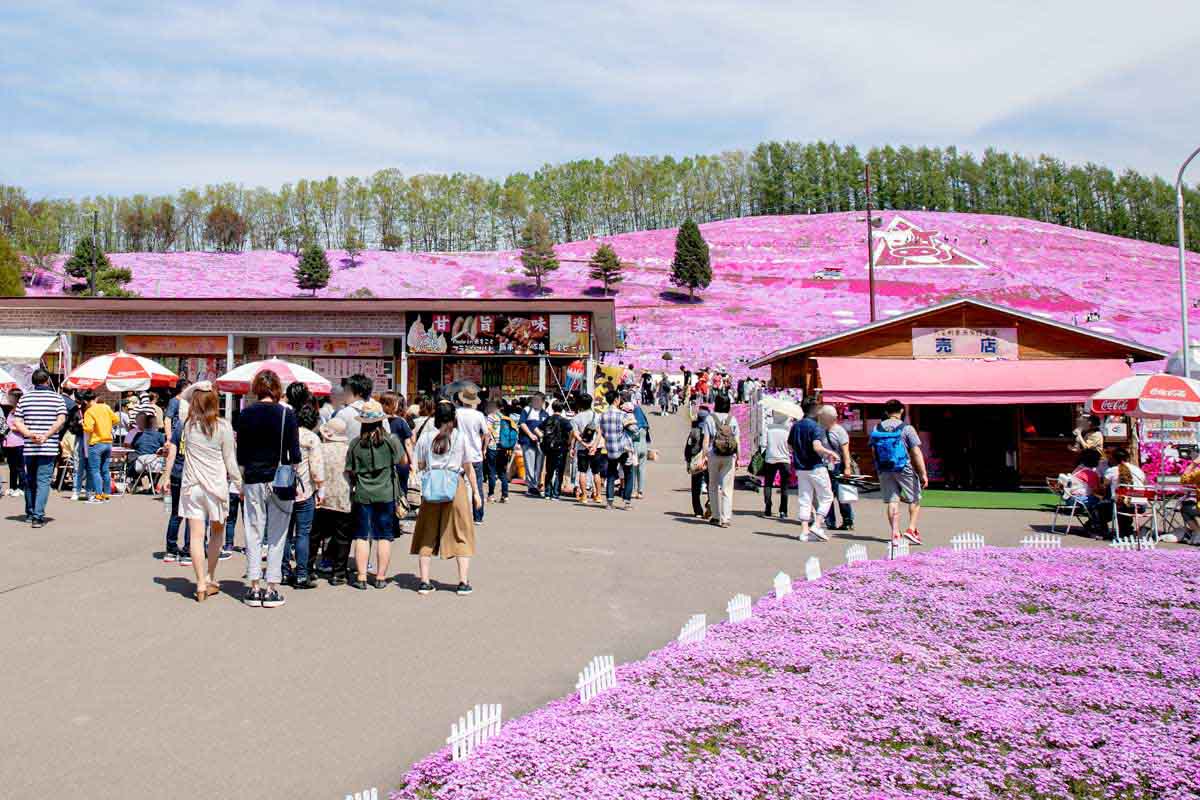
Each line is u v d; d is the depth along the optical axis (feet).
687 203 472.44
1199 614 25.88
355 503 28.76
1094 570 32.76
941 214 366.43
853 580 30.32
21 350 79.15
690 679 19.34
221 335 84.74
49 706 17.84
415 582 29.84
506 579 30.30
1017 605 27.04
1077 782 14.34
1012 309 67.46
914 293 250.37
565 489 59.57
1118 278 270.67
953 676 19.76
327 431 29.25
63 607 25.13
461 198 431.84
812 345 68.90
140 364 57.72
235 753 15.72
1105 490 44.37
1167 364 82.74
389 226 422.00
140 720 17.20
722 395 46.60
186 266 291.17
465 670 20.57
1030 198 486.79
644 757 14.61
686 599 28.02
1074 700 18.30
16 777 14.60
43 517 38.47
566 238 460.14
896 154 501.56
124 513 42.88
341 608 25.98
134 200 383.65
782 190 483.10
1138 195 472.85
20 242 280.10
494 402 51.44
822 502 40.24
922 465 39.17
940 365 66.90
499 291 268.00
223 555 33.37
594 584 29.84
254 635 23.02
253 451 25.79
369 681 19.69
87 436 47.24
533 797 13.05
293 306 83.20
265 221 416.05
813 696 18.02
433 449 27.48
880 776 14.07
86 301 83.87
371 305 82.99
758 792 13.46
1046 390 63.62
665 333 216.13
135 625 23.61
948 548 38.55
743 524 45.70
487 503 51.08
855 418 68.74
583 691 17.80
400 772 15.05
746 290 264.52
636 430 52.95
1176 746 15.65
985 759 15.07
